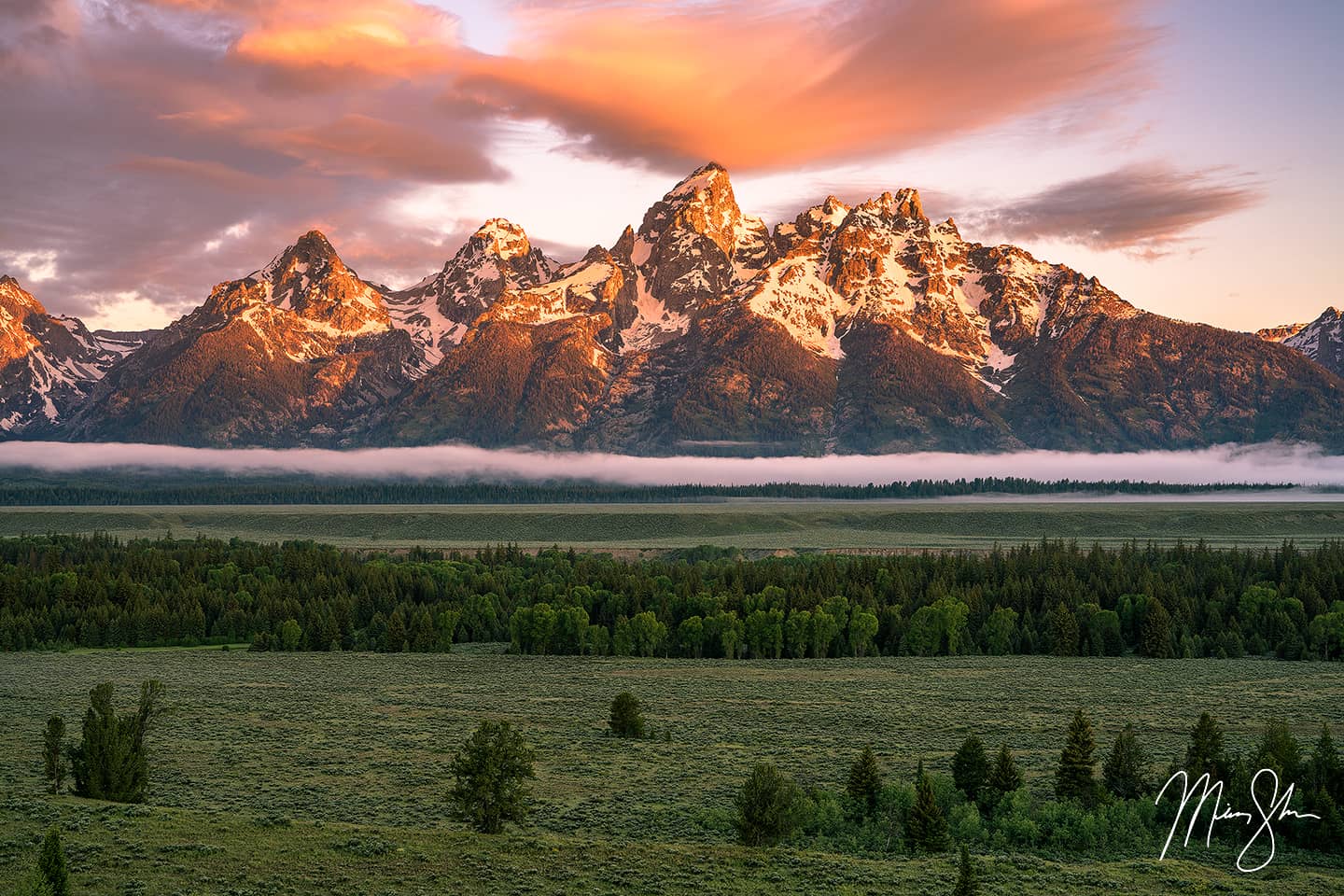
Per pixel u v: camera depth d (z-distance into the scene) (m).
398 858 71.62
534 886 67.81
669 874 71.31
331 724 122.31
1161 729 123.06
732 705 139.12
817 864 74.38
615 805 89.81
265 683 155.12
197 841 73.25
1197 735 96.50
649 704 139.62
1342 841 82.81
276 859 70.62
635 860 73.75
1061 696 146.38
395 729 119.88
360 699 141.25
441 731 119.12
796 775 100.75
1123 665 182.00
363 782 95.44
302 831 77.00
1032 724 125.94
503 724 83.06
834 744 114.81
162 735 114.25
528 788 95.00
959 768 93.69
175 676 162.38
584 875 70.38
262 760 103.44
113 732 85.69
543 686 155.12
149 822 76.69
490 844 75.75
